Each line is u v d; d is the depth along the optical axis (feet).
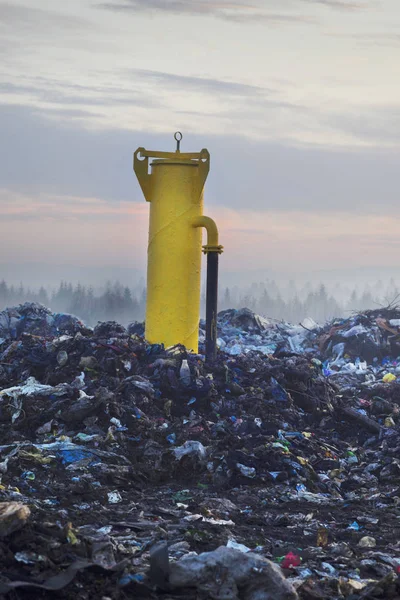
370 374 85.10
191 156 65.16
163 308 65.41
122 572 26.48
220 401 54.80
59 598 24.50
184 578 25.91
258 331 106.01
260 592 25.40
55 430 49.06
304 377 59.93
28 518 28.89
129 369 57.31
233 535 34.55
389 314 110.22
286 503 41.04
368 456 51.49
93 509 37.11
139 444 47.88
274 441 48.75
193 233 65.36
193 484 43.60
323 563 30.76
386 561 31.60
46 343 63.93
